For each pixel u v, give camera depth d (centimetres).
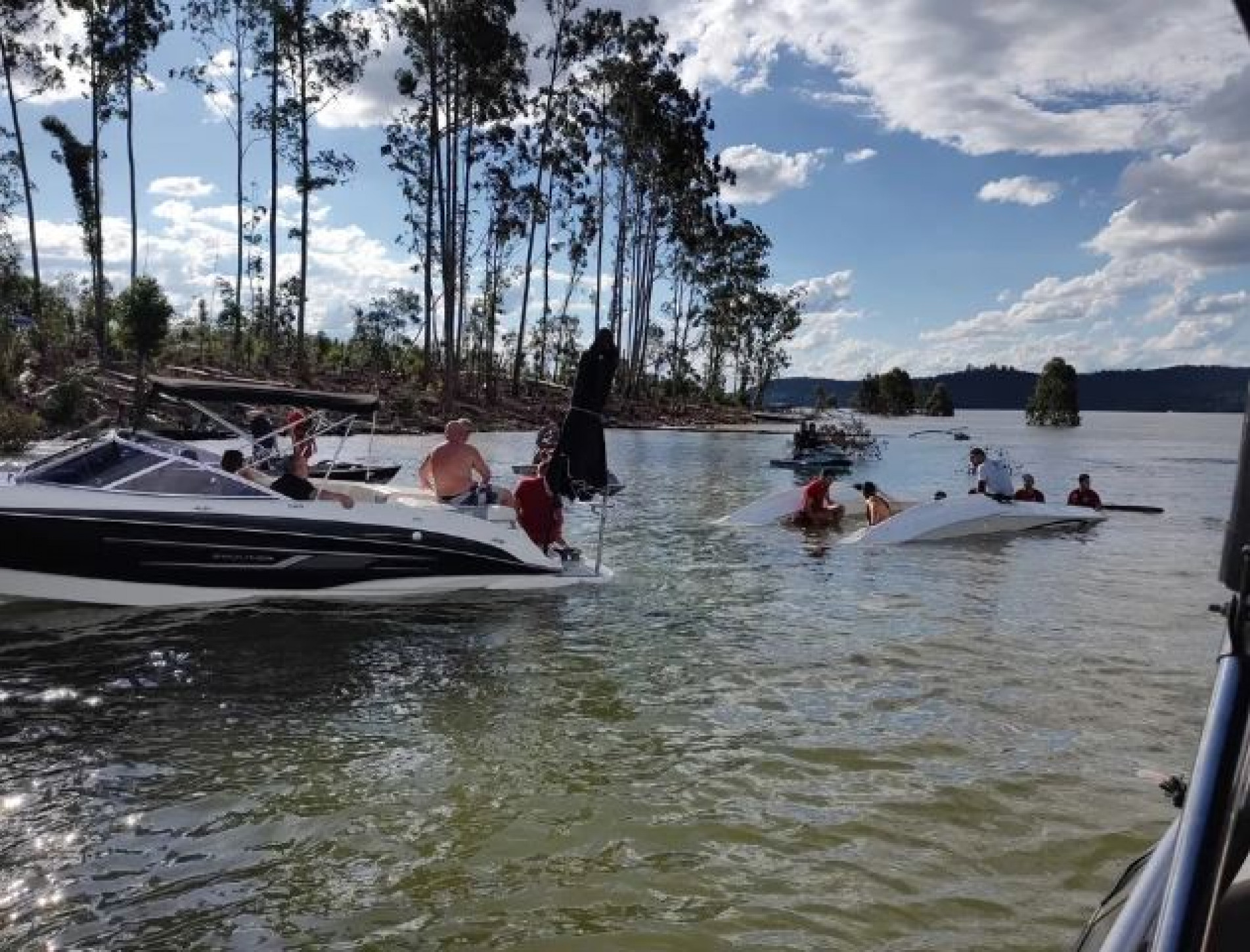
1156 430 9194
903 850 468
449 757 570
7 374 3114
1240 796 201
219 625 862
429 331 5256
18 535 848
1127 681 741
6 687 677
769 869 448
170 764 550
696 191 6619
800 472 2817
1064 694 707
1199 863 158
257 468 1055
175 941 379
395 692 686
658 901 418
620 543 1418
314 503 957
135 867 436
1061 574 1203
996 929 401
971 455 1678
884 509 1565
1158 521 1789
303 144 4581
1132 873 286
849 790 536
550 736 608
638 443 4266
